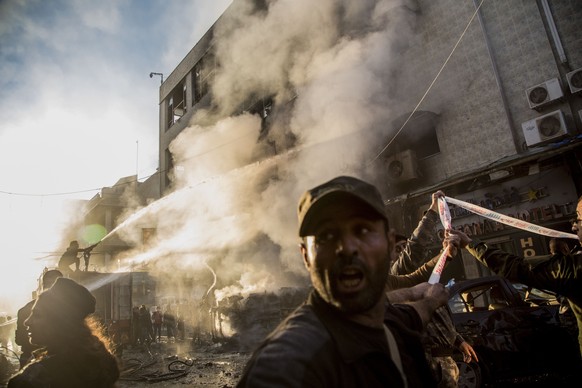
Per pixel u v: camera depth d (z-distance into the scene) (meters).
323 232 0.80
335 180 0.85
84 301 1.61
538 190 8.48
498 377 4.41
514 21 9.42
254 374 0.69
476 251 1.96
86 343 1.54
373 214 0.82
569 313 4.37
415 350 1.00
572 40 8.53
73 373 1.46
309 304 0.86
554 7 8.82
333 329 0.78
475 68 10.01
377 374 0.79
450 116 10.39
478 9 10.02
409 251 2.11
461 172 10.02
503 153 9.34
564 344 4.37
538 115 8.90
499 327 4.54
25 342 3.43
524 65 9.20
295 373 0.68
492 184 9.22
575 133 8.30
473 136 9.91
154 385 6.59
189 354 10.70
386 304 1.12
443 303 1.34
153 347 12.98
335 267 0.78
